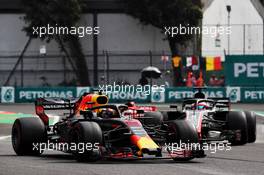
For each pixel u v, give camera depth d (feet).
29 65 575.38
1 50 580.71
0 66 577.02
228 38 561.43
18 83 578.66
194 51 555.28
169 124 153.89
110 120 151.64
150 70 250.78
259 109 419.54
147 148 138.00
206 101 213.87
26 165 142.82
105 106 158.40
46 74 574.15
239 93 490.90
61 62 571.69
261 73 533.14
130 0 559.38
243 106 449.89
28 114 372.99
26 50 577.84
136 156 141.38
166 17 548.72
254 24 547.90
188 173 130.52
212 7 565.12
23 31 577.02
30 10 549.54
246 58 533.96
